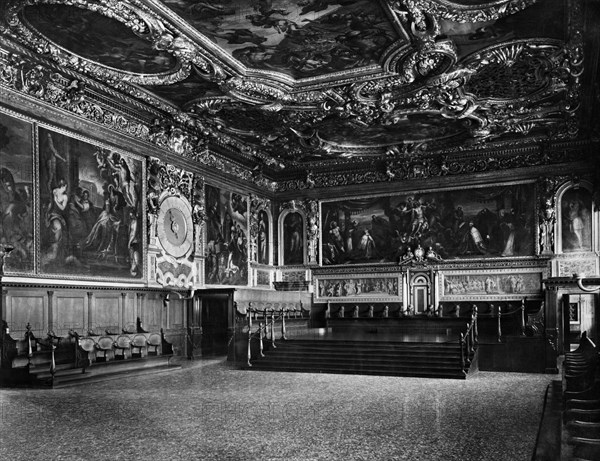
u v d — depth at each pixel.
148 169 21.64
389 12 14.06
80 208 18.31
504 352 18.17
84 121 18.66
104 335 17.56
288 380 15.78
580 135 24.16
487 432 9.38
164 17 14.10
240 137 24.38
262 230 29.62
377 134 24.61
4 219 15.62
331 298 29.22
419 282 27.58
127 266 20.20
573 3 13.26
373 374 17.09
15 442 8.88
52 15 14.02
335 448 8.45
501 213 26.38
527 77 18.16
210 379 16.08
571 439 6.18
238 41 15.72
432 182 27.73
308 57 16.84
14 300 15.59
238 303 23.31
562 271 24.92
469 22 14.34
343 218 29.38
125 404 12.02
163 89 18.97
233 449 8.41
